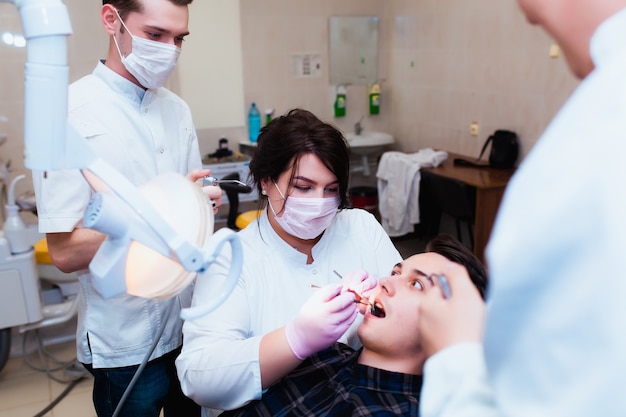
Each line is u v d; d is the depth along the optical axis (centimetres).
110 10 130
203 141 403
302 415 111
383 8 455
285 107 434
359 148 437
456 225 377
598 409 41
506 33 339
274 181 123
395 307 108
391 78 466
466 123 386
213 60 389
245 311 120
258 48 413
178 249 64
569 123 47
